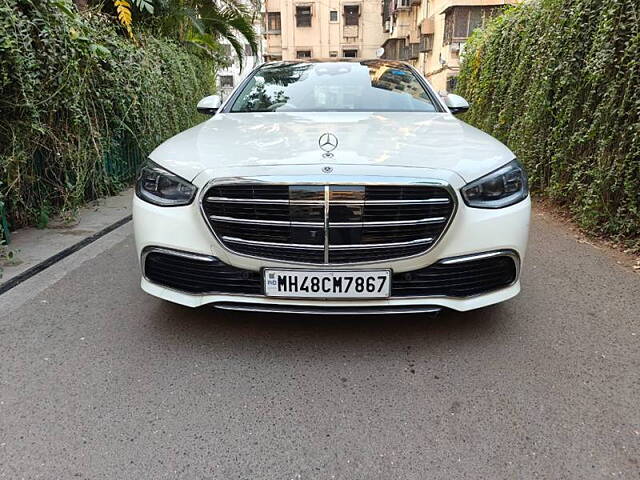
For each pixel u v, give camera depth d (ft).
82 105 14.99
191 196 7.11
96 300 9.53
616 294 9.80
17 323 8.58
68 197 15.25
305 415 6.19
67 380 6.89
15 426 5.95
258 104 11.22
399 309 7.14
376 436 5.82
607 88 13.15
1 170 12.75
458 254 7.05
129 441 5.72
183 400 6.47
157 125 21.52
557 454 5.51
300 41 117.39
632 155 12.05
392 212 6.81
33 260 11.62
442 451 5.57
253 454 5.53
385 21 113.80
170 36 29.27
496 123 21.75
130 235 13.94
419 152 7.32
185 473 5.25
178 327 8.41
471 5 69.72
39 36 12.55
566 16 15.15
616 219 12.96
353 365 7.26
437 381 6.87
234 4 34.14
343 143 7.59
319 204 6.73
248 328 8.35
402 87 11.72
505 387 6.72
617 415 6.15
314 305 7.12
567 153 15.31
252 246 6.99
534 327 8.39
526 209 7.53
